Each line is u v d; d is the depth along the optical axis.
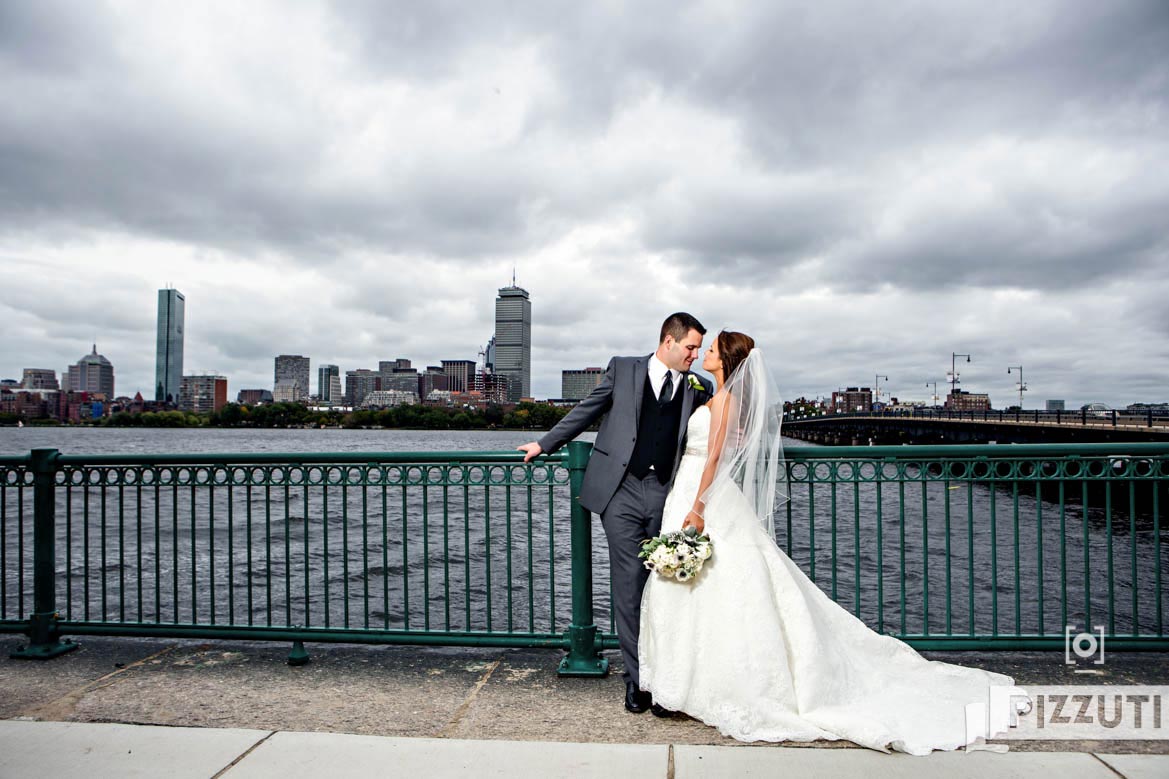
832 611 4.44
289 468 5.25
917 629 10.67
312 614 11.66
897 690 4.20
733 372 4.20
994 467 4.81
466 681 4.66
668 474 4.25
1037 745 3.62
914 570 14.80
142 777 3.37
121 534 5.41
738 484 4.10
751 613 3.90
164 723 4.02
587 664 4.74
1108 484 4.75
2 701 4.36
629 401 4.30
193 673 4.84
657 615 4.00
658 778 3.32
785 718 3.76
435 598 12.91
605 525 4.27
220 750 3.64
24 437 192.62
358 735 3.81
